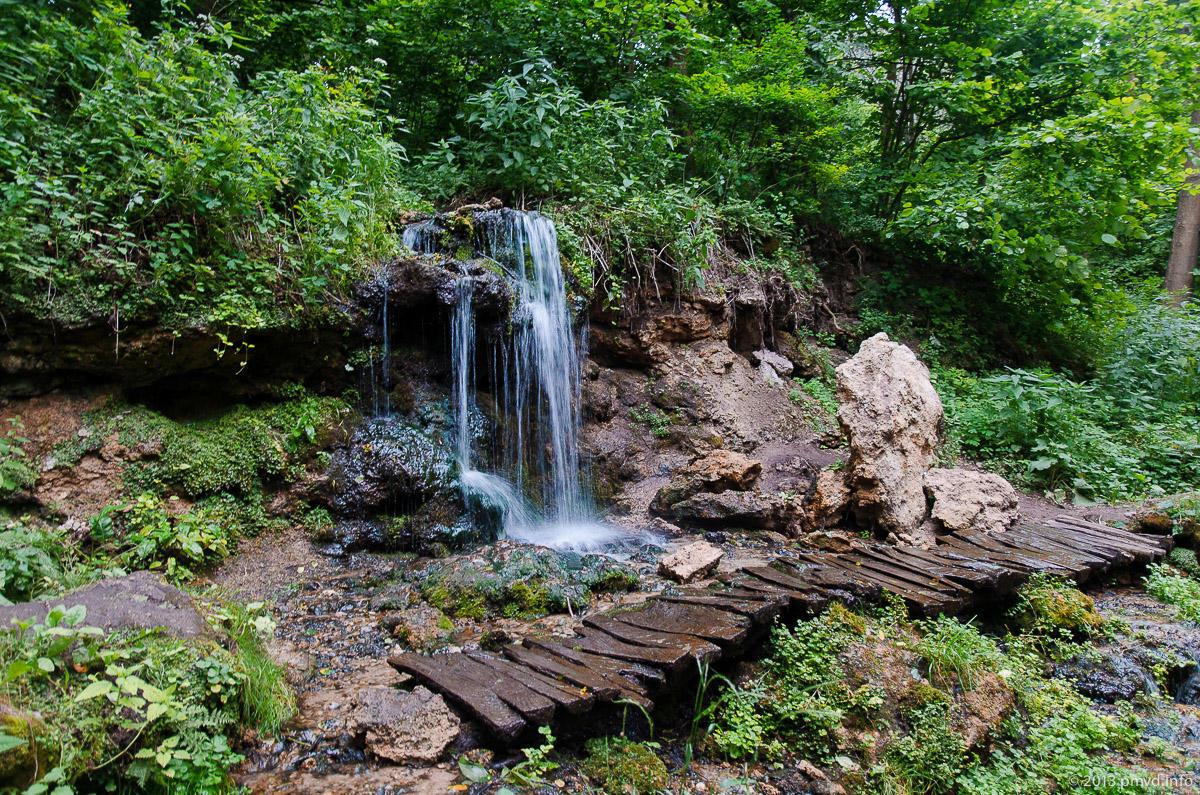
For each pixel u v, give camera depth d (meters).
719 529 6.10
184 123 5.20
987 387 9.23
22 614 2.71
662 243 7.91
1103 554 5.54
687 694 3.45
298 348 5.32
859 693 3.40
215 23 6.08
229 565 4.51
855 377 6.20
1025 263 10.16
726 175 9.47
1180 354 10.55
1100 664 4.34
